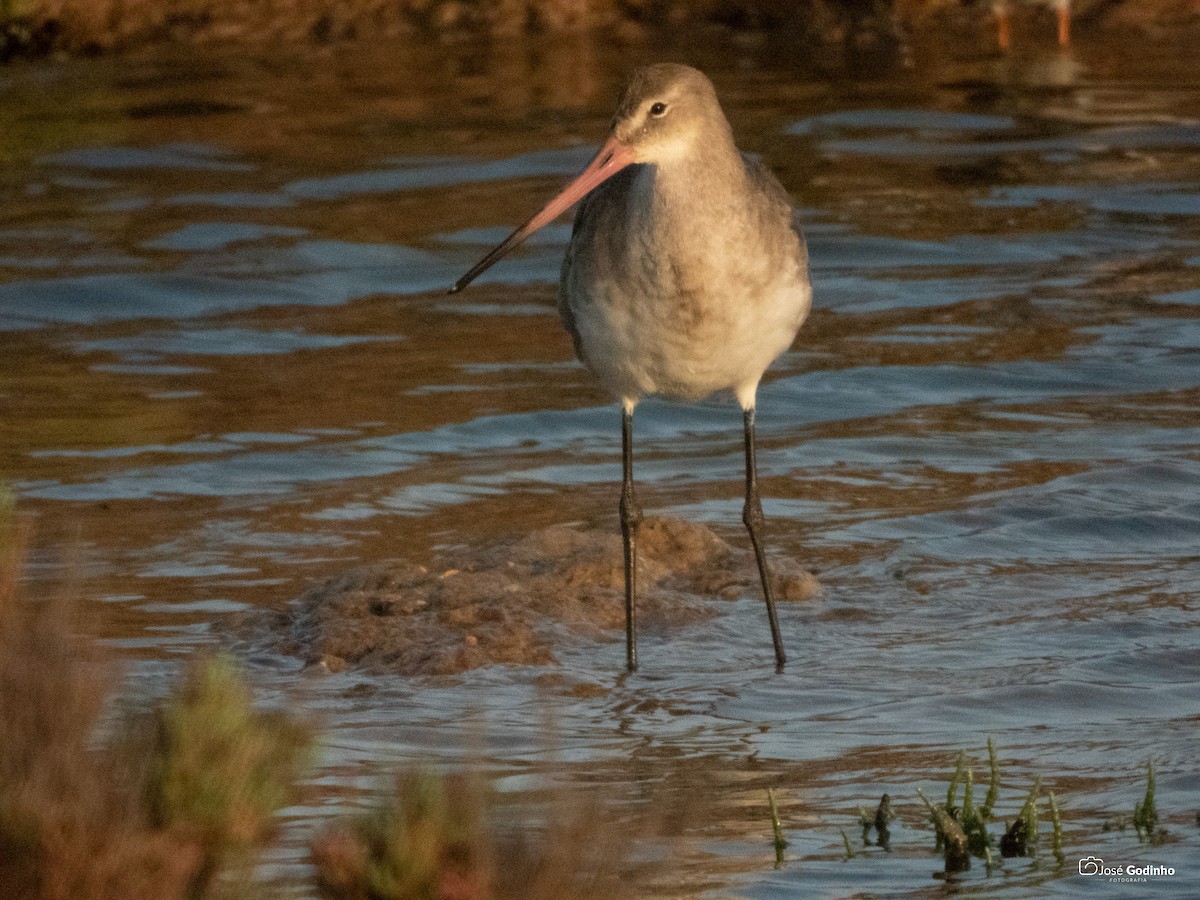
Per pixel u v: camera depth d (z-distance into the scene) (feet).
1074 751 31.99
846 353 57.26
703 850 28.09
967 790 28.63
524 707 34.14
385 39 99.76
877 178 74.54
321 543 42.86
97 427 50.93
